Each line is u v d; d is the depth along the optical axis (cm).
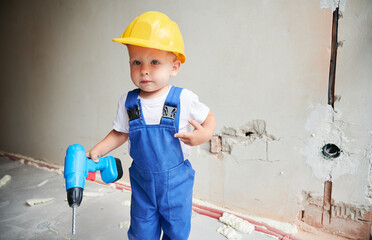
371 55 127
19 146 301
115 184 225
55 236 159
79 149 100
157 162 102
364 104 133
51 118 265
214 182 183
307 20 138
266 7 147
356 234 149
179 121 102
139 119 102
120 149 222
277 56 149
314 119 145
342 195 146
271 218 168
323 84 140
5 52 288
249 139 166
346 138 140
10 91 294
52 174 255
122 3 199
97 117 232
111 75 216
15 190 221
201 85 175
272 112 156
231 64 163
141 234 112
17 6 266
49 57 252
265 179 165
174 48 96
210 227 166
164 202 107
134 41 91
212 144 179
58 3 235
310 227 159
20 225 170
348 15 129
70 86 244
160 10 182
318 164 149
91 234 161
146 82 96
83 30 225
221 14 160
